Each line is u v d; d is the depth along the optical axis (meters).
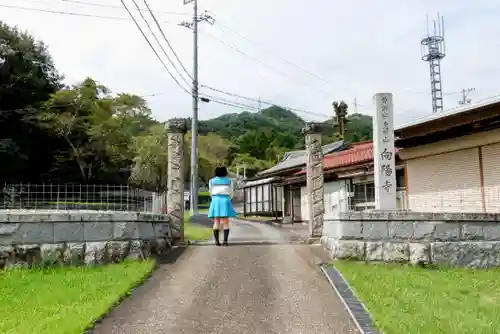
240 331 5.65
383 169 11.17
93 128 43.31
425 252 9.48
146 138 46.00
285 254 10.15
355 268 8.80
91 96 44.88
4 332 5.27
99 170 46.38
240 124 104.31
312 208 12.19
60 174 45.34
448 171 14.14
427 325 5.68
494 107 11.68
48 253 8.64
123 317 6.12
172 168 11.94
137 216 9.70
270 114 115.06
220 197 11.75
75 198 18.61
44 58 50.91
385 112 11.33
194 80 30.69
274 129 91.81
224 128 100.81
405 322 5.80
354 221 9.66
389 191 11.11
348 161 22.64
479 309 6.57
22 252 8.51
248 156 71.00
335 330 5.69
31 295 6.87
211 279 8.04
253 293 7.22
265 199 34.03
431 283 7.95
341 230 9.66
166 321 5.98
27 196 19.92
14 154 41.38
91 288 7.23
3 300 6.57
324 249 10.75
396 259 9.48
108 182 46.84
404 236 9.63
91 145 44.75
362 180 21.97
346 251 9.55
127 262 9.10
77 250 8.81
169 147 12.00
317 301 6.82
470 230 9.84
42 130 43.97
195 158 30.66
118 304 6.67
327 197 24.67
